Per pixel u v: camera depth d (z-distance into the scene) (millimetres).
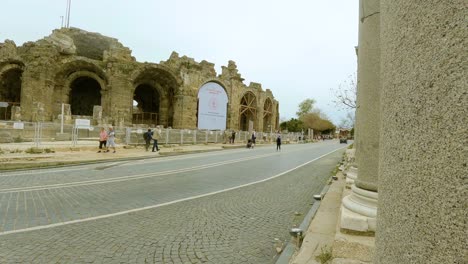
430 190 1153
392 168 1417
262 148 35094
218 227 5699
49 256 4184
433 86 1174
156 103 52406
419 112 1236
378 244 1527
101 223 5699
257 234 5367
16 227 5309
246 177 12273
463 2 1092
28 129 22094
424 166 1190
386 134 1523
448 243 1065
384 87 1600
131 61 40219
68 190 8516
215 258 4297
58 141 23016
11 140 20719
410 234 1238
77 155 17234
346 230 3543
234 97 50062
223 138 38094
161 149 24688
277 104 71375
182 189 9312
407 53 1343
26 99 34562
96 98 48406
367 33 4039
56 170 12633
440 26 1165
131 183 10008
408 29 1344
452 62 1105
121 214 6348
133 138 25125
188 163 16719
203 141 34125
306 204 7719
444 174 1101
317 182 11328
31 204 6859
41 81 34938
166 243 4809
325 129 110375
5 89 38781
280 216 6559
